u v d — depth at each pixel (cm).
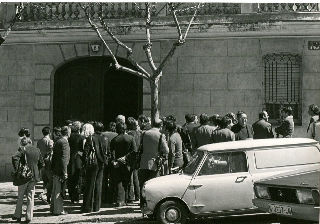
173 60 1712
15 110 1777
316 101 1661
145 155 1064
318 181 701
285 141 920
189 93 1705
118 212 1079
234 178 893
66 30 1730
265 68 1691
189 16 1683
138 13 1734
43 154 1232
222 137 1080
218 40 1700
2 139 1773
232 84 1689
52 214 1082
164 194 889
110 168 1163
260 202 754
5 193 1420
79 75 1812
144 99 1723
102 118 1803
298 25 1642
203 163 907
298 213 696
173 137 1080
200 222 951
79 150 1231
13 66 1783
